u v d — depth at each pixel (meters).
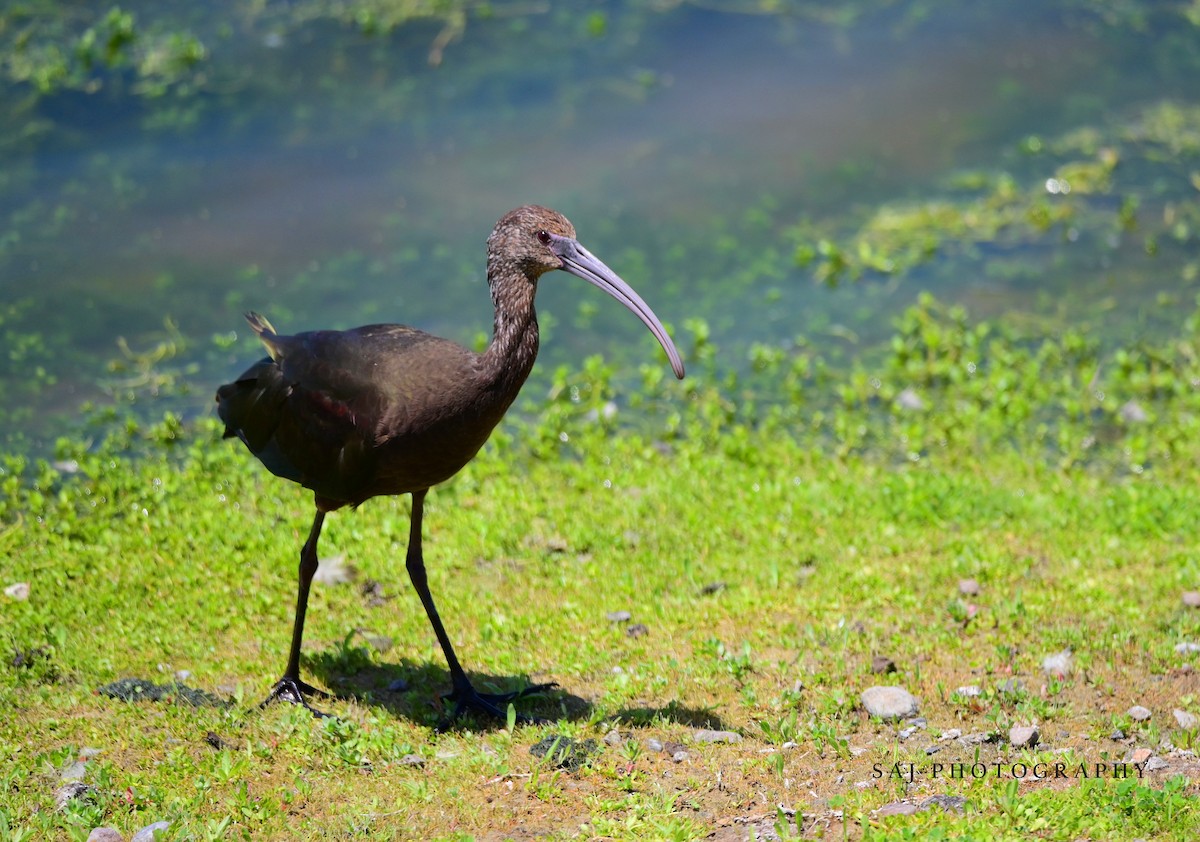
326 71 21.70
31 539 12.02
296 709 9.28
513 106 21.39
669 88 22.08
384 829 7.92
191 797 8.21
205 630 10.68
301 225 18.58
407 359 9.31
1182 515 12.59
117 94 20.66
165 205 18.72
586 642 10.55
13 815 7.96
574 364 16.59
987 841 7.45
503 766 8.61
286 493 12.97
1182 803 7.84
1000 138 21.50
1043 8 25.30
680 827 7.80
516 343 9.45
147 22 22.34
